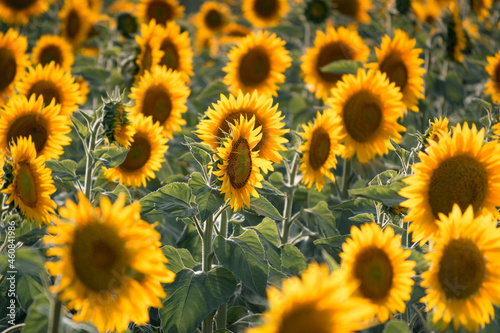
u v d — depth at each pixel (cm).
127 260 217
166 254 270
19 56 351
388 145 323
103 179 305
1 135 279
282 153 312
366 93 320
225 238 268
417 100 361
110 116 279
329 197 339
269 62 359
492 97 338
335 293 204
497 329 243
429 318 240
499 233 233
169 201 265
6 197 250
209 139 276
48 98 319
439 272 233
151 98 328
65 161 282
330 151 302
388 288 241
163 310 260
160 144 303
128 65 374
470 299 234
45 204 253
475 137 252
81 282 215
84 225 216
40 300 229
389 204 254
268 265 266
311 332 204
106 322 218
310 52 389
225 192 255
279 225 322
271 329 202
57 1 598
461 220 233
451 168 250
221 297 263
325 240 277
